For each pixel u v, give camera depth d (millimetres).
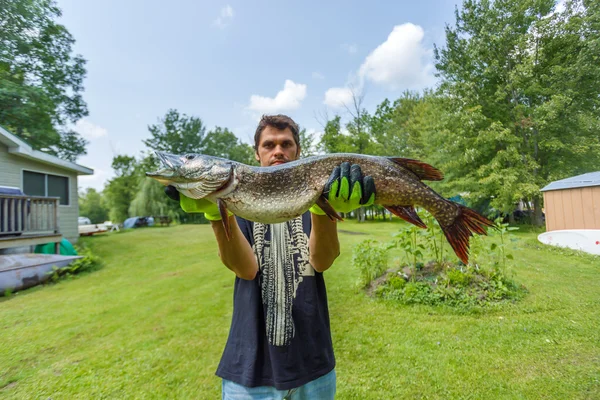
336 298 5227
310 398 1558
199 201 1677
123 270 8617
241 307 1632
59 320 4848
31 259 7449
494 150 17031
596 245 7875
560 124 15414
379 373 3154
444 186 18641
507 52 16422
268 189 1663
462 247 1798
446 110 18453
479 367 3156
